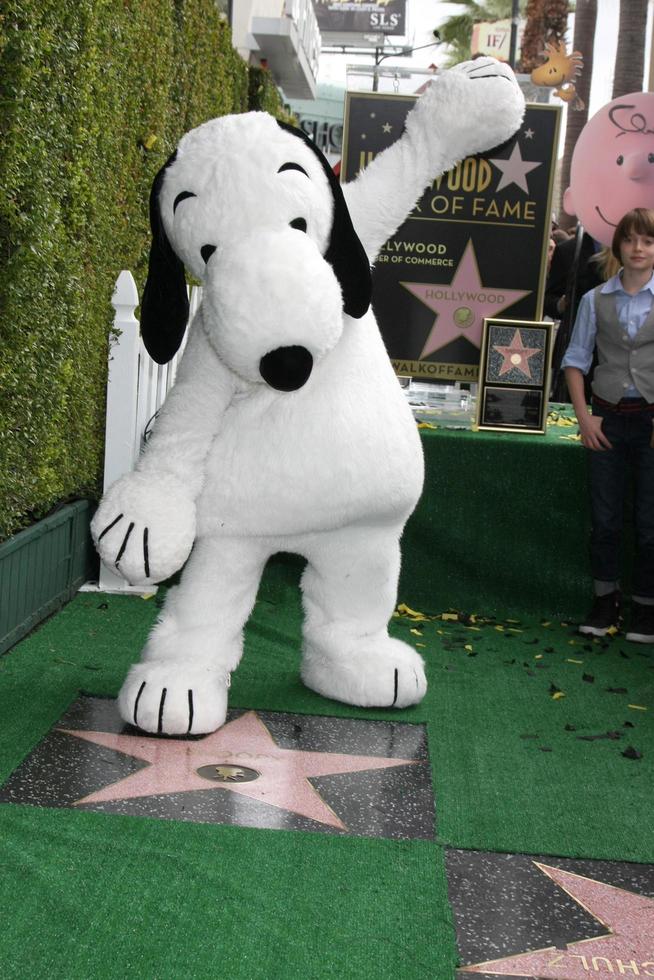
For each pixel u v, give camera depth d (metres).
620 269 4.57
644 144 6.05
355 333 3.03
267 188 2.65
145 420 4.87
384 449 2.97
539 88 10.97
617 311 4.42
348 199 3.16
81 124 4.11
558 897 2.36
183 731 3.06
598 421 4.50
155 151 5.64
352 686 3.42
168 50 5.87
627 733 3.41
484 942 2.16
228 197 2.65
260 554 3.16
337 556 3.28
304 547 3.24
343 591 3.38
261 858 2.41
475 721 3.43
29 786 2.71
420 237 5.46
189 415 2.94
